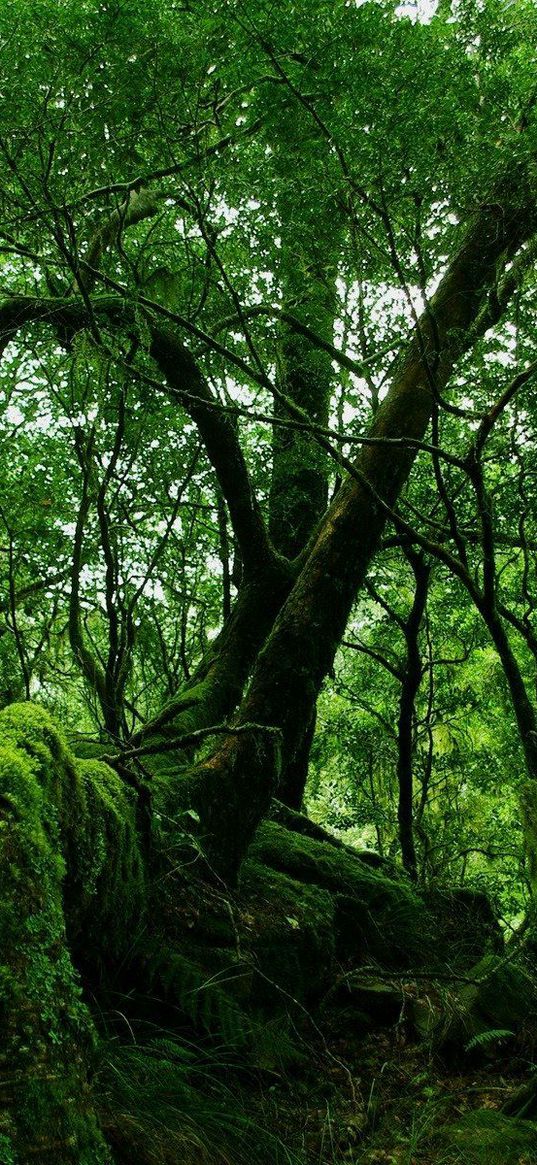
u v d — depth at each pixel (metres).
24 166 5.05
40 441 7.30
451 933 6.11
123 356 5.64
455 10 4.75
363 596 10.00
